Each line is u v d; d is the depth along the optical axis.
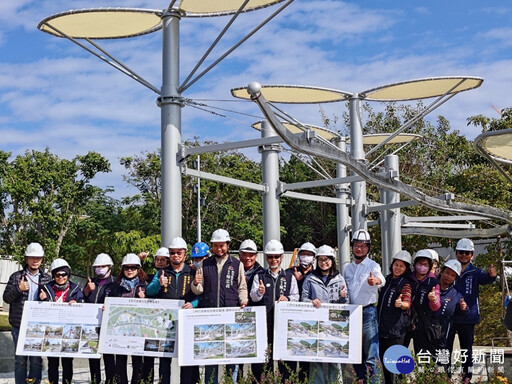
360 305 10.47
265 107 11.20
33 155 37.34
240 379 9.75
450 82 19.84
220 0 14.50
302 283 11.05
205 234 44.22
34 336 11.05
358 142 20.97
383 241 24.23
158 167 43.66
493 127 32.19
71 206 37.84
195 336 10.35
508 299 12.45
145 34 16.30
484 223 29.36
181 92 14.73
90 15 14.73
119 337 10.81
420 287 10.79
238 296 10.48
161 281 10.75
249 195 46.44
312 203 57.31
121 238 39.50
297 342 10.39
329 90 20.66
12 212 36.78
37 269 11.52
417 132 47.41
